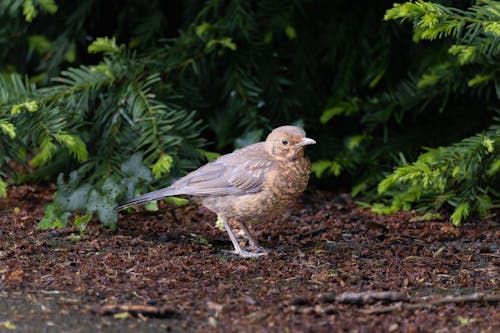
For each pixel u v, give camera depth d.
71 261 9.36
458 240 10.70
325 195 13.07
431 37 9.68
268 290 8.47
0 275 8.80
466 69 11.66
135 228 11.03
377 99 12.60
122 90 11.74
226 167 10.09
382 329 7.33
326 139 13.25
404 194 12.09
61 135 10.86
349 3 12.92
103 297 8.18
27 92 11.38
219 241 10.63
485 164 11.07
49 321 7.51
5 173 11.30
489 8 9.70
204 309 7.86
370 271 9.23
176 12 13.77
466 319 7.60
